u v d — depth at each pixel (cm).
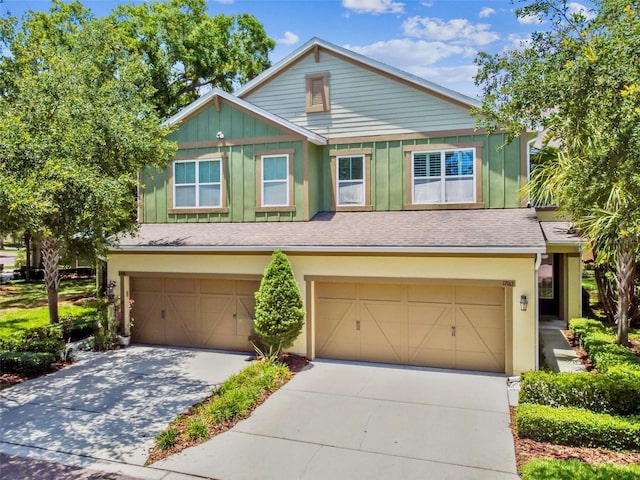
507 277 994
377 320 1120
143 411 838
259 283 1220
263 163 1358
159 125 1259
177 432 736
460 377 1005
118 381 999
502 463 631
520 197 1236
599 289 1313
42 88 1005
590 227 987
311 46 1403
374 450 676
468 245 981
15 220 845
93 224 1023
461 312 1058
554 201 1186
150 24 2188
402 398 883
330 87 1398
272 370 992
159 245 1234
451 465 630
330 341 1155
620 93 507
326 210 1396
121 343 1292
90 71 1216
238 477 606
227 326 1255
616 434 648
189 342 1289
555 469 569
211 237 1255
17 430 763
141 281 1330
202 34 2334
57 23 1870
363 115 1366
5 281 2531
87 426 776
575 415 686
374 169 1352
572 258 1452
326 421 780
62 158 909
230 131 1387
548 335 1354
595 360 965
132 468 636
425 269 1051
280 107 1457
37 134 935
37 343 1141
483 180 1263
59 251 1317
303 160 1316
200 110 1417
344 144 1380
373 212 1343
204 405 847
